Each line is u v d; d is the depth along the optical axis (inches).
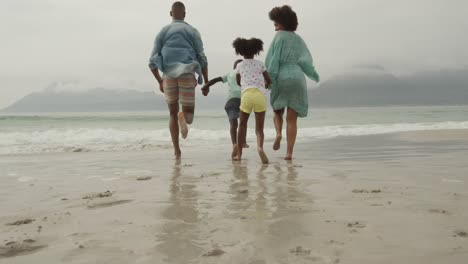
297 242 69.9
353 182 129.6
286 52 198.2
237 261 61.2
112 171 166.1
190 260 62.2
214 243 70.4
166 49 203.0
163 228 80.7
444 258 60.8
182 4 209.9
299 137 395.9
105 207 100.4
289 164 179.2
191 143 336.5
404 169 159.2
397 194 110.2
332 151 242.5
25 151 268.1
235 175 147.7
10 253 68.3
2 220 90.1
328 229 77.5
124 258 63.9
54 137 403.9
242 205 99.3
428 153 225.9
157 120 898.7
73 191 123.1
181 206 99.5
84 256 65.3
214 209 95.7
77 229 81.4
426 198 104.9
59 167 181.3
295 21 203.2
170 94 205.0
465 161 185.8
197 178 142.8
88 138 401.7
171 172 159.5
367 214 88.7
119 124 776.3
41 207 102.0
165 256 64.3
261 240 71.4
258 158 207.0
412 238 71.1
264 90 194.7
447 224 80.0
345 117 1160.8
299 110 197.2
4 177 152.0
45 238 76.1
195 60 209.8
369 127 610.2
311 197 107.4
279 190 117.6
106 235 76.9
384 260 60.3
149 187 126.4
